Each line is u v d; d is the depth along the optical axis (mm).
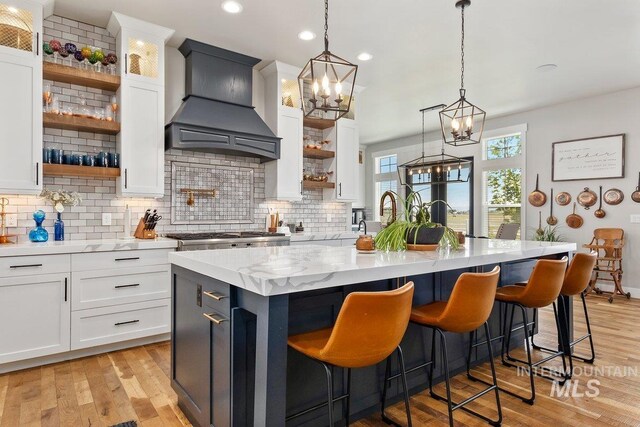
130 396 2346
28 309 2695
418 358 2391
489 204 6668
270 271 1557
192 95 3844
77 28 3406
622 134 5133
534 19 3340
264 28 3551
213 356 1773
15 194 3041
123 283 3088
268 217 4473
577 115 5551
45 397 2330
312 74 2322
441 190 7496
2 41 2898
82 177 3447
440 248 2613
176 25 3502
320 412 1892
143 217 3537
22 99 2910
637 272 5043
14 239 3107
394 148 8383
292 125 4520
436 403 2303
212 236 3682
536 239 5809
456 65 4359
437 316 1961
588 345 3309
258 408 1442
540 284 2316
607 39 3709
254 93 4520
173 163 3967
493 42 3781
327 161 5105
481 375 2697
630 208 5078
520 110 6059
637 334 3590
